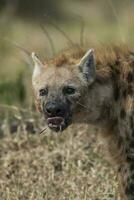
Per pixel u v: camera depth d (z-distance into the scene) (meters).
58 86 12.63
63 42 27.86
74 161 14.97
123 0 34.09
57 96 12.59
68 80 12.64
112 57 13.02
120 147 12.83
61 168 14.97
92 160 14.91
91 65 12.67
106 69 12.83
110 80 12.80
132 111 12.59
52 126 12.63
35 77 12.97
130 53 13.20
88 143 15.28
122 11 33.16
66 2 35.50
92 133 15.36
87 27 31.14
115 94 12.80
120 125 12.73
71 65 12.80
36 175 14.70
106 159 13.75
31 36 28.45
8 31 29.77
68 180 14.27
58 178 14.56
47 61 13.27
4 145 15.91
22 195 13.94
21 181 14.48
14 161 15.26
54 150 15.32
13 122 16.77
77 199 13.60
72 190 13.87
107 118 12.86
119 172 12.95
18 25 32.72
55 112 12.55
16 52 24.50
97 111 12.82
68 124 12.77
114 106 12.78
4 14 31.16
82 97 12.69
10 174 14.97
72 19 34.06
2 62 24.84
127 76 12.82
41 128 15.84
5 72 23.53
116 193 13.69
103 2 33.97
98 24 32.12
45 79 12.74
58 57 13.09
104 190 13.91
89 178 14.25
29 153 15.37
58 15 34.72
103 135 13.04
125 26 27.08
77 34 29.80
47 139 15.67
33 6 34.94
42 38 26.44
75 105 12.68
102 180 14.15
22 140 15.82
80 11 31.94
